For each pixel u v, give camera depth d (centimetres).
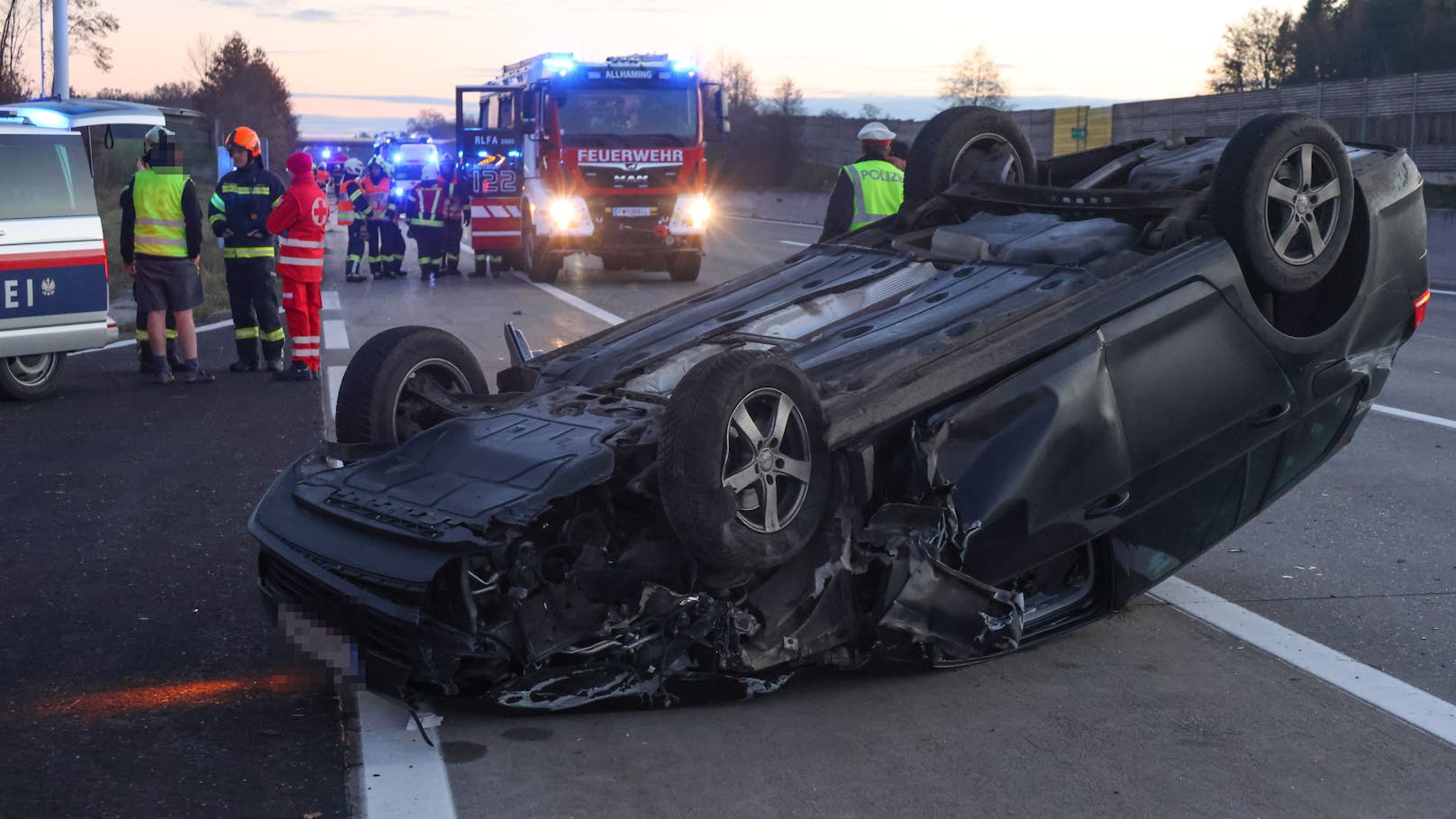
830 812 328
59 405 901
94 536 584
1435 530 609
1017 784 344
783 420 378
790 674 397
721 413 359
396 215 1908
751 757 360
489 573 368
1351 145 530
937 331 431
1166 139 568
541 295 1673
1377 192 485
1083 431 419
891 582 390
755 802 333
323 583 370
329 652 376
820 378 415
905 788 341
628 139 1778
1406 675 429
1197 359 444
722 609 374
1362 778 351
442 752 361
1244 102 2892
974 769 353
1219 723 387
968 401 411
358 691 404
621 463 384
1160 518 465
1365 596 514
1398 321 502
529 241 1908
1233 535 604
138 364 1094
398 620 351
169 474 701
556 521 381
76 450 760
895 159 785
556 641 370
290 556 382
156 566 540
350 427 449
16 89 3584
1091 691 412
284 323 1338
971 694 409
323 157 4931
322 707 394
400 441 458
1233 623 480
